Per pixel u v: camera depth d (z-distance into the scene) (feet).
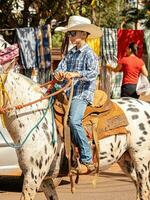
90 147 17.40
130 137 18.29
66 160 17.39
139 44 39.06
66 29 17.49
